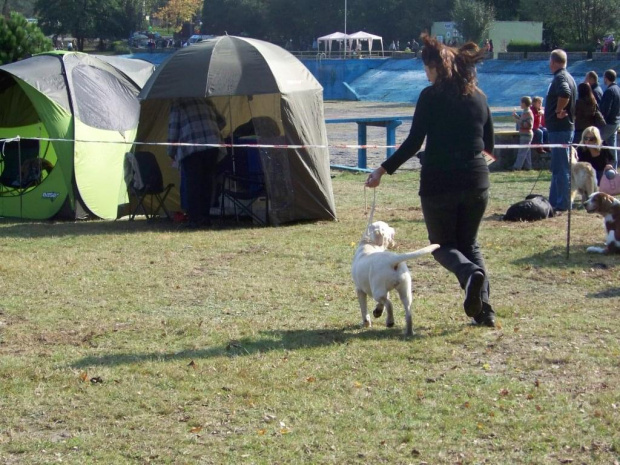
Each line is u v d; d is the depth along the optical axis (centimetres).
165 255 957
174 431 461
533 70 5059
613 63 4603
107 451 437
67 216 1272
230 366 562
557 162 1191
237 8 8325
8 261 924
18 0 10981
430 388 514
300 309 714
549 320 655
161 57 7419
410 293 616
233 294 773
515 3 6962
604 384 512
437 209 605
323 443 440
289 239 1039
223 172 1188
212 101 1252
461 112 591
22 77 1265
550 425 454
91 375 550
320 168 1180
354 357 574
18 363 577
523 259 889
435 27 6800
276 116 1265
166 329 659
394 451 429
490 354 576
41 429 468
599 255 903
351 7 7894
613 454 420
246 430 460
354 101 5550
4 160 1357
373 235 647
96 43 9150
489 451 427
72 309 728
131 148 1281
